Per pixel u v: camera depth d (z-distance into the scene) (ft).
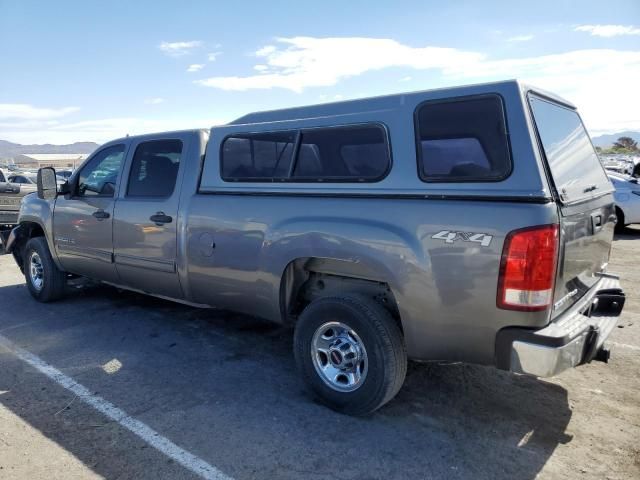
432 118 10.55
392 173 10.86
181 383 13.51
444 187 10.14
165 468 9.80
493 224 9.39
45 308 20.49
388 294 11.66
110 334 17.33
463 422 11.49
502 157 9.61
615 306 11.93
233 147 14.07
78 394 12.91
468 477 9.51
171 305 20.68
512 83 9.77
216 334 17.26
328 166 11.97
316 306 11.93
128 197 16.78
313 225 11.73
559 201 9.51
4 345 16.40
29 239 22.02
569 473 9.62
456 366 14.52
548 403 12.38
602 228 12.35
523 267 9.12
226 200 13.76
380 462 9.96
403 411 11.98
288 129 12.82
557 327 9.51
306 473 9.63
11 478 9.50
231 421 11.53
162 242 15.46
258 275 13.07
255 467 9.83
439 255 9.98
